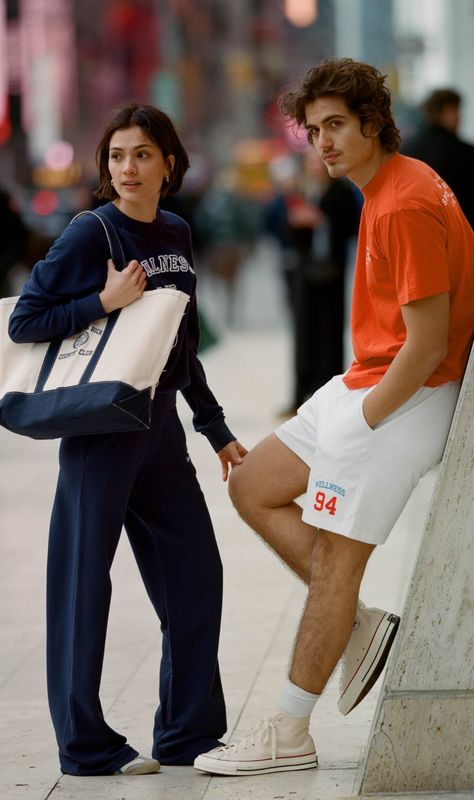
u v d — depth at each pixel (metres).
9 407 4.77
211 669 5.16
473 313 4.73
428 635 4.52
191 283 5.07
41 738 5.49
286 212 15.16
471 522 4.49
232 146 99.06
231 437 5.32
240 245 30.19
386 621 4.93
